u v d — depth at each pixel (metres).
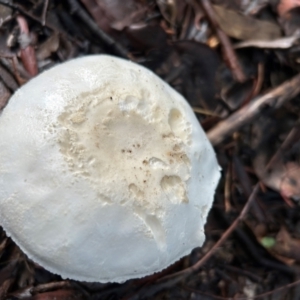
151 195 0.15
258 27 0.23
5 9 0.22
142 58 0.22
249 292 0.22
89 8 0.22
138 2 0.22
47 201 0.14
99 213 0.14
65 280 0.20
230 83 0.23
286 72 0.23
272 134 0.23
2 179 0.15
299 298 0.22
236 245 0.23
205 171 0.18
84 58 0.17
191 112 0.18
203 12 0.23
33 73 0.21
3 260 0.19
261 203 0.23
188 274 0.21
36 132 0.14
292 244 0.22
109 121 0.15
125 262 0.15
